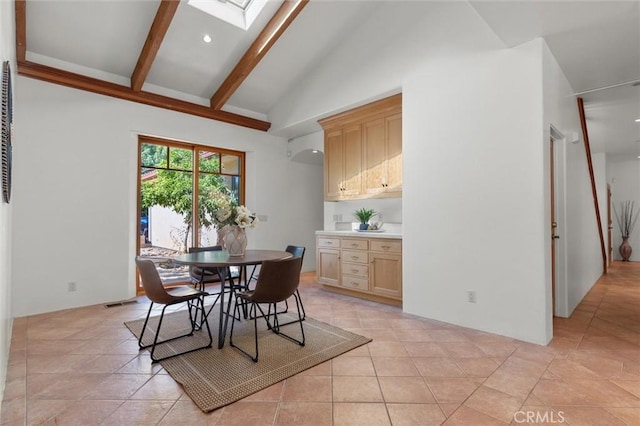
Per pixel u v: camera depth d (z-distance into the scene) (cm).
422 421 161
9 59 219
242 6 370
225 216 302
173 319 327
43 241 346
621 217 790
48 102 350
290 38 404
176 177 464
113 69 386
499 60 278
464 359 231
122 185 398
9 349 247
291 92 500
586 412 167
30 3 295
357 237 406
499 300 277
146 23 338
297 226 595
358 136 436
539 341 256
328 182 479
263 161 544
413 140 340
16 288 330
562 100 321
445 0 315
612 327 295
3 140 168
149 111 421
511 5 221
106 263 385
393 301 379
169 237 455
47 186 348
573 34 254
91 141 376
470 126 296
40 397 183
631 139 575
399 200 434
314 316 336
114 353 243
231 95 474
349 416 166
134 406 175
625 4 219
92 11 316
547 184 261
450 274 309
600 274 570
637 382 197
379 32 378
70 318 326
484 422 160
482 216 287
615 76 337
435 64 323
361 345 257
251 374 209
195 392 188
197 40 378
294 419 163
